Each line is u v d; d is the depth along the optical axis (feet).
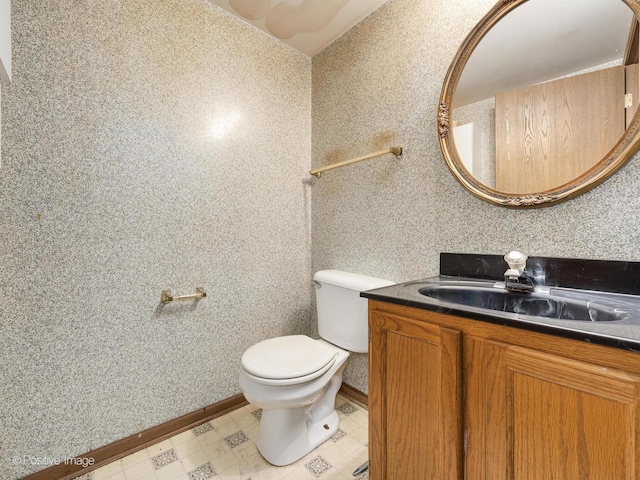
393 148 4.72
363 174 5.44
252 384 3.87
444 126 4.16
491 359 2.36
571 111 3.21
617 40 2.96
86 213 4.02
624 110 2.90
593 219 3.11
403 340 2.93
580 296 2.95
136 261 4.43
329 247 6.16
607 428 1.85
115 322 4.26
